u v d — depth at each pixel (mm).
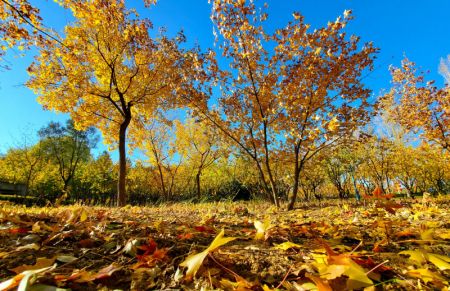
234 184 21453
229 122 8500
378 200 1498
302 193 25891
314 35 6969
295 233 1950
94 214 2838
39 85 10031
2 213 2111
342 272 866
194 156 24203
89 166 32406
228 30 7391
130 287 1007
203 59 7602
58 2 8695
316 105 7391
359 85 7129
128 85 11414
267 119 8094
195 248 1487
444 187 22406
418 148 17109
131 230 1890
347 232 1959
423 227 1875
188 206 6477
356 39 6922
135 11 10422
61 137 32094
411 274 1001
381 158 18172
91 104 11492
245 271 1172
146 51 11164
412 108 11039
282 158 9133
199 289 969
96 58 10961
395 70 11203
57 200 3662
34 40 6090
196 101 7832
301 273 1056
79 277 980
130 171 29688
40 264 1062
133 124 14117
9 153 30469
